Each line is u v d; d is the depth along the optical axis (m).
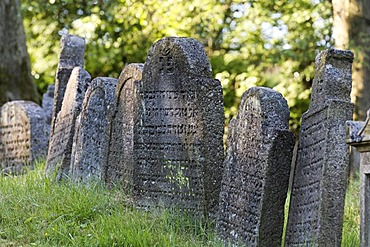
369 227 6.73
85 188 9.48
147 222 8.30
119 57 22.31
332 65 7.39
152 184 9.00
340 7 16.61
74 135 10.68
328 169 7.16
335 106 7.19
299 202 7.48
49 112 15.97
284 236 7.73
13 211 8.84
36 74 23.02
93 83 10.38
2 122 13.52
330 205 7.15
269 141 7.49
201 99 8.55
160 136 8.98
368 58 16.38
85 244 7.78
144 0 21.55
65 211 8.66
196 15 21.25
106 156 9.84
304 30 20.73
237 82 21.08
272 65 21.03
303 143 7.53
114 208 8.82
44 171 11.41
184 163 8.73
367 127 6.62
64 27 22.92
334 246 7.16
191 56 8.70
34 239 8.16
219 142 8.57
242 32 21.05
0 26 17.69
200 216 8.51
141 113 9.16
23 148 13.11
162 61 8.95
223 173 8.12
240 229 7.77
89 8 22.42
